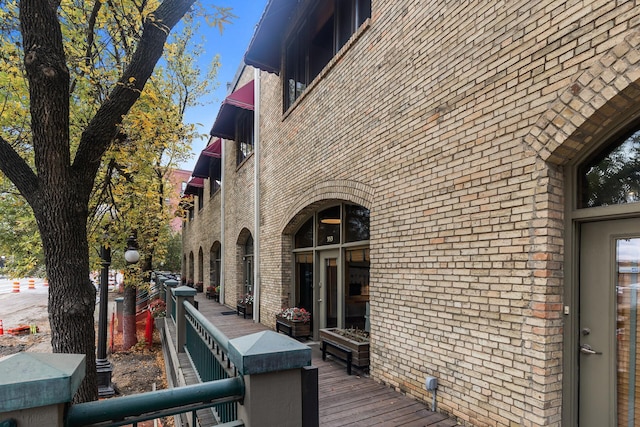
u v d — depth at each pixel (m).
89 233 6.05
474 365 3.30
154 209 8.54
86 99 4.94
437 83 3.84
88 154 3.23
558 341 2.79
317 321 7.04
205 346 3.49
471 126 3.44
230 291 12.57
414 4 4.20
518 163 3.01
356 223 5.84
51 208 3.05
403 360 4.16
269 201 8.91
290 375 1.61
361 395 4.09
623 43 2.38
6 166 3.06
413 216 4.12
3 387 1.06
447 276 3.64
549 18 2.81
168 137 5.66
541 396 2.73
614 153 2.76
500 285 3.11
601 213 2.71
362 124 5.12
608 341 2.71
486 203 3.27
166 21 3.25
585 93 2.57
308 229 7.59
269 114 9.09
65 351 3.12
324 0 6.63
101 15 4.19
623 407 2.64
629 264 2.65
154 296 15.82
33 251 6.57
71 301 3.16
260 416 1.53
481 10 3.37
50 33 2.84
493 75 3.24
